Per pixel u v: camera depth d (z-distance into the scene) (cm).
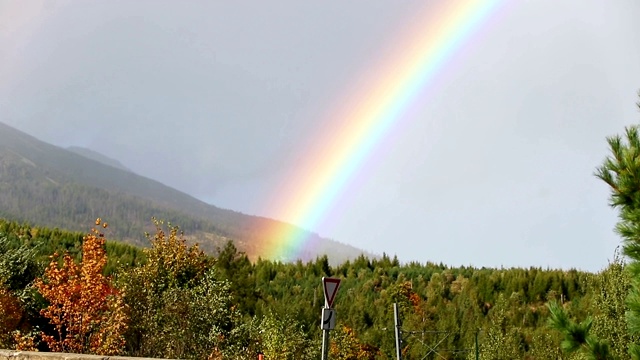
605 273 1593
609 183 741
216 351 2444
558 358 2675
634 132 755
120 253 7744
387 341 7119
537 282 9881
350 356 5806
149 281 2691
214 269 2930
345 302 9388
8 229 8088
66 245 8525
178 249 3209
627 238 718
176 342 2439
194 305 2502
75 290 2492
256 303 5903
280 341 3847
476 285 10594
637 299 698
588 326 722
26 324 2783
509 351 4234
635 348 709
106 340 2338
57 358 904
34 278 3070
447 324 7219
